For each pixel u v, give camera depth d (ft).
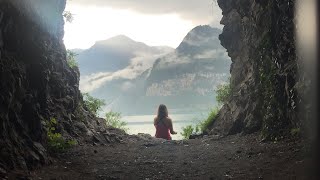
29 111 12.26
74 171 11.06
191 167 11.64
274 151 12.48
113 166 12.09
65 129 16.60
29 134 12.07
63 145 14.14
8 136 10.50
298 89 12.88
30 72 13.24
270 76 16.83
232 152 13.79
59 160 12.44
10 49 12.04
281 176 8.83
